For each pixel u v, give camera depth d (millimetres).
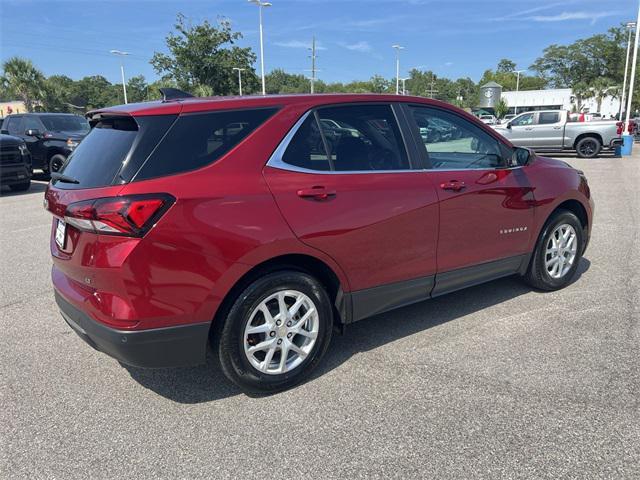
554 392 3074
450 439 2668
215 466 2514
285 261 3115
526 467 2445
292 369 3186
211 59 50531
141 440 2732
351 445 2645
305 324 3225
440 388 3160
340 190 3191
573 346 3654
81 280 2846
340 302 3338
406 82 114312
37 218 9055
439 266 3744
